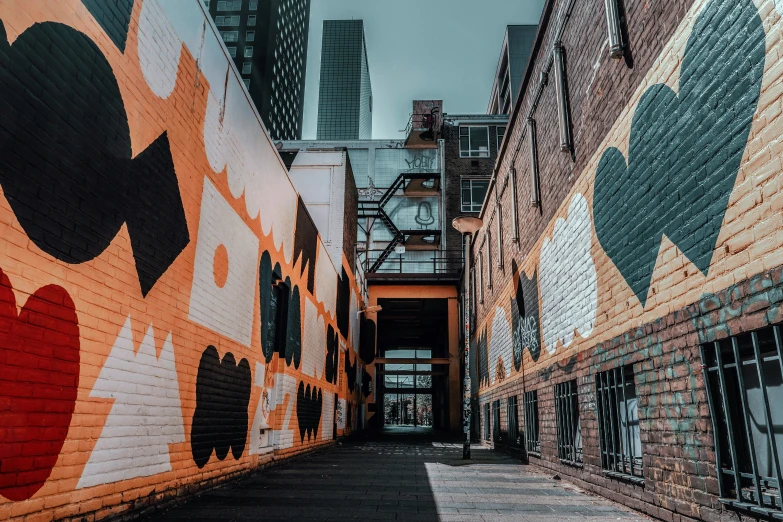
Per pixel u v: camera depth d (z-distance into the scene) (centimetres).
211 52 705
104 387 461
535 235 1133
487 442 1903
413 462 1227
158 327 561
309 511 577
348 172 2203
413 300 3083
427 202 3509
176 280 605
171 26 587
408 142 3575
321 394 1557
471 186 3488
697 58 482
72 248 418
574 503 657
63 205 407
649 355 567
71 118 416
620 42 654
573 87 865
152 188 547
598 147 742
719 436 444
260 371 941
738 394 447
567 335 885
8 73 350
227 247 771
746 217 404
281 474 937
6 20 348
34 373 375
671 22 534
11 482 353
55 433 397
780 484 373
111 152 472
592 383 755
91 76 442
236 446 815
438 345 4400
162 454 569
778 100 369
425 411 7500
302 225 1284
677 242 511
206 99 689
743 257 408
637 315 602
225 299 764
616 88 678
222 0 8344
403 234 3262
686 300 493
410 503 643
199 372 670
